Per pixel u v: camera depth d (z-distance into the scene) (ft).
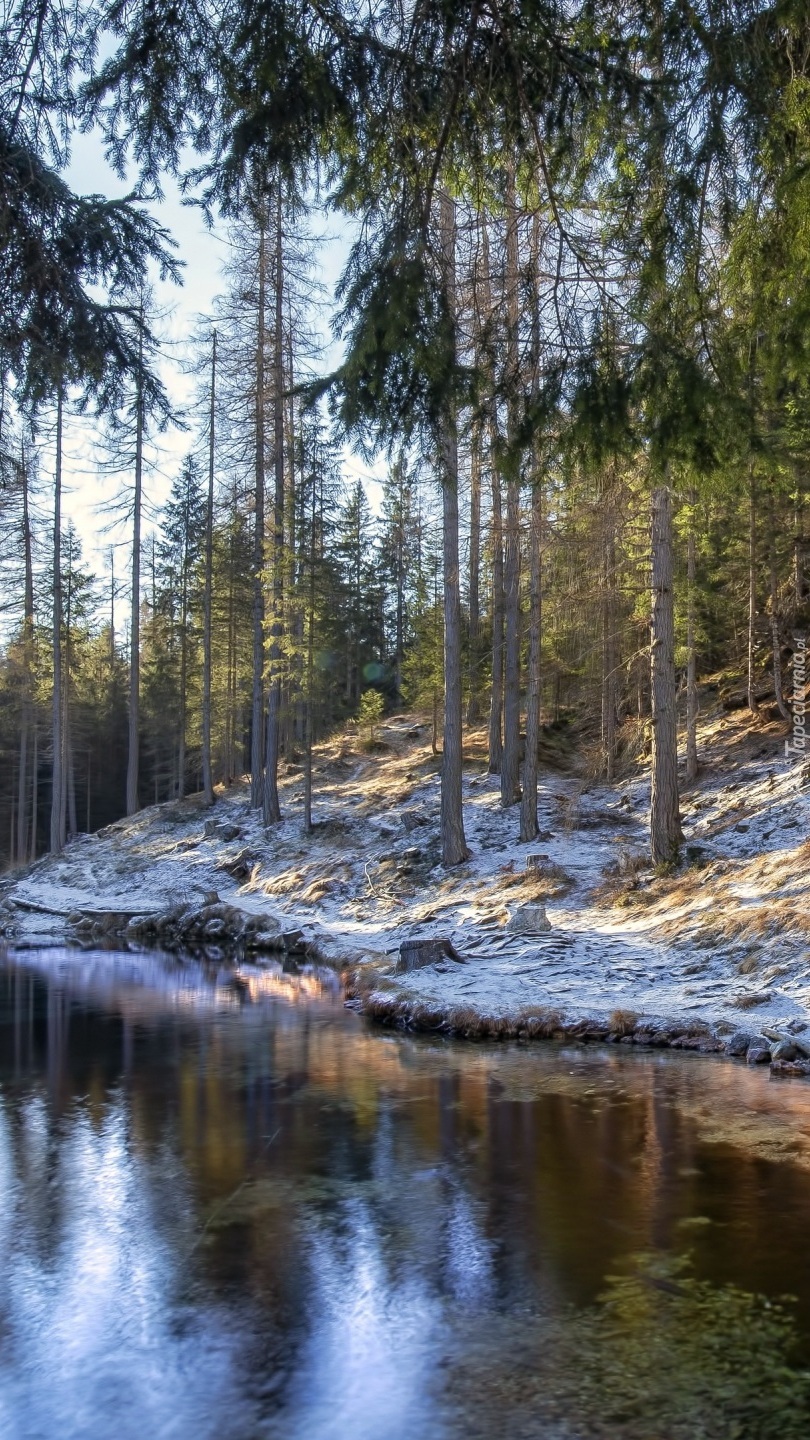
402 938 65.00
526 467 20.67
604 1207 22.85
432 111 17.63
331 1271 19.85
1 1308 18.54
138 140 17.66
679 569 90.79
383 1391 15.62
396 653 201.36
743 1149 26.66
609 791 94.38
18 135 17.42
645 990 45.88
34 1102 33.19
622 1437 14.26
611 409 18.62
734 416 18.33
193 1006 52.49
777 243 16.72
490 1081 34.86
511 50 16.48
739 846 63.98
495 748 106.83
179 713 175.01
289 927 77.36
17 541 132.98
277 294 107.55
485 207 20.21
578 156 17.80
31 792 204.64
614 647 82.07
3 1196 24.25
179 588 172.35
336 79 17.03
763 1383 15.52
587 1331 17.28
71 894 110.32
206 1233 21.89
